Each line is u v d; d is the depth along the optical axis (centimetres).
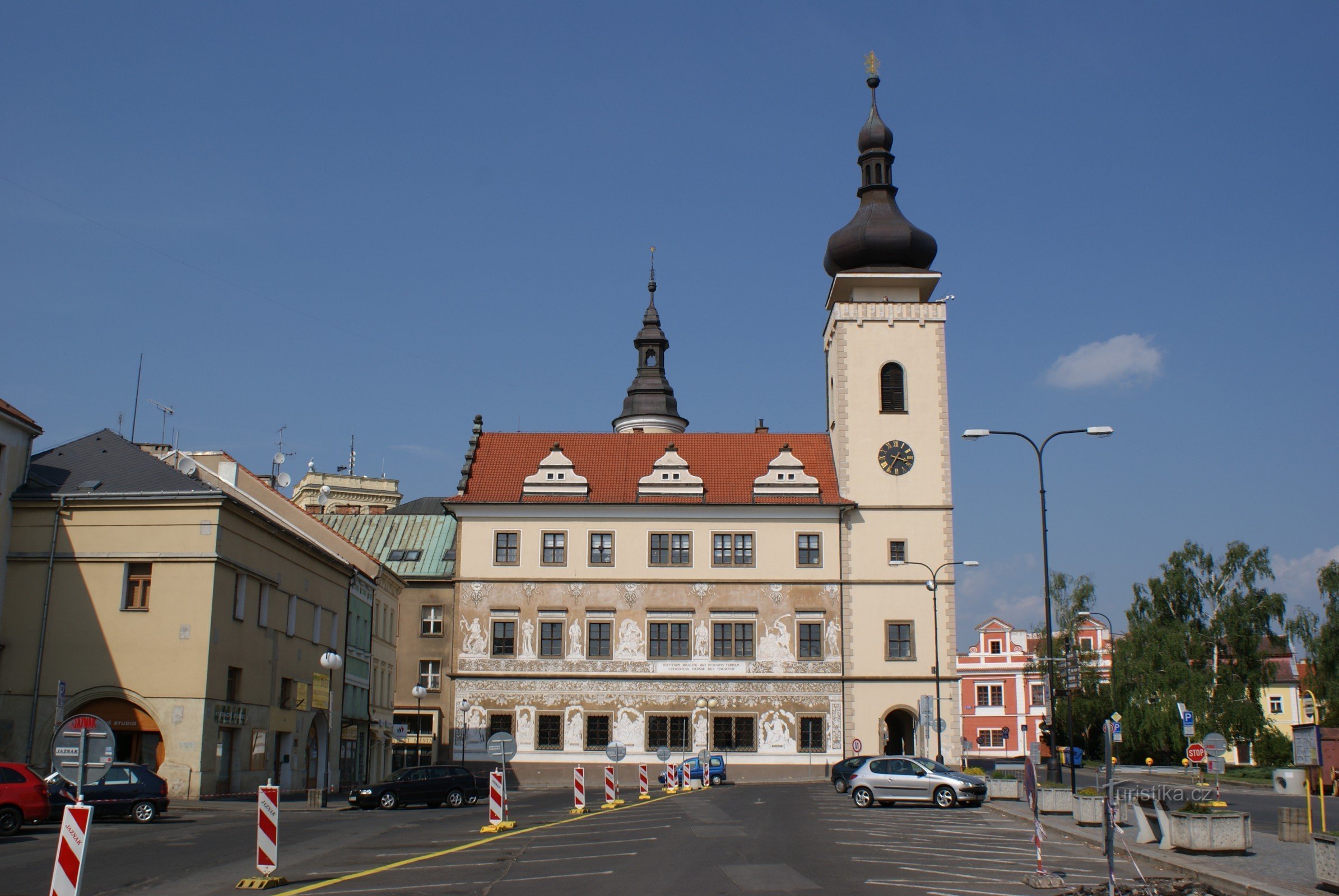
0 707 4656
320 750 6209
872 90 8175
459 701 7125
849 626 7206
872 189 8012
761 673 7150
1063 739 10944
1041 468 4519
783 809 4328
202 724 4616
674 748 7081
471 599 7225
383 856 2742
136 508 4784
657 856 2608
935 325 7650
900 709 7138
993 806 4434
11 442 4812
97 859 2655
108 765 1767
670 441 7850
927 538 7331
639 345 12419
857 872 2317
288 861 2656
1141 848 2892
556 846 2922
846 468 7450
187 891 2148
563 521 7312
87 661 4681
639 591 7238
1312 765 6272
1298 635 8775
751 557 7288
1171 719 8488
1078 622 10669
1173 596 9219
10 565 4756
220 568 4784
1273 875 2306
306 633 5925
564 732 7100
